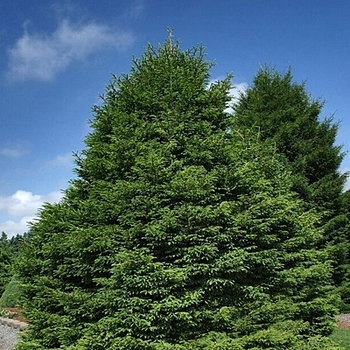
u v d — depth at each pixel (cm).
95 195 707
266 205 700
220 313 607
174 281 593
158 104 732
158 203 636
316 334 819
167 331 591
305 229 862
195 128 715
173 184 627
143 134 705
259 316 655
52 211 766
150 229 609
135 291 592
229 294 661
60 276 717
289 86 1758
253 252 688
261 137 1619
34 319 721
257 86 1767
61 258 720
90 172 740
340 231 1630
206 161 694
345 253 1614
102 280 614
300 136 1675
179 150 707
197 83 746
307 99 1742
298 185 1555
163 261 633
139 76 766
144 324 569
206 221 634
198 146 696
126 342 561
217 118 753
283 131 1616
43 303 717
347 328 1227
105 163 707
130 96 751
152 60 791
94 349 598
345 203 1652
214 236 629
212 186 645
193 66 789
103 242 627
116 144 687
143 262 584
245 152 788
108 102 784
